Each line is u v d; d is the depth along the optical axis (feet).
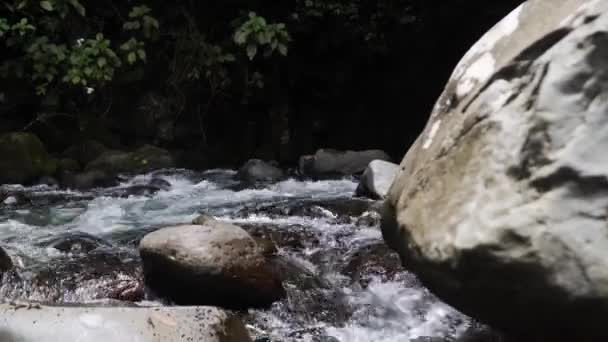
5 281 11.43
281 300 11.14
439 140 7.06
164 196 20.29
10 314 7.67
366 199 16.80
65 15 24.43
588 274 5.31
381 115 31.83
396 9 29.35
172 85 27.99
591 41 5.72
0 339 7.36
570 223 5.46
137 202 19.36
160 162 24.90
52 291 11.24
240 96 29.73
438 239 6.27
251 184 22.30
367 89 31.94
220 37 28.89
